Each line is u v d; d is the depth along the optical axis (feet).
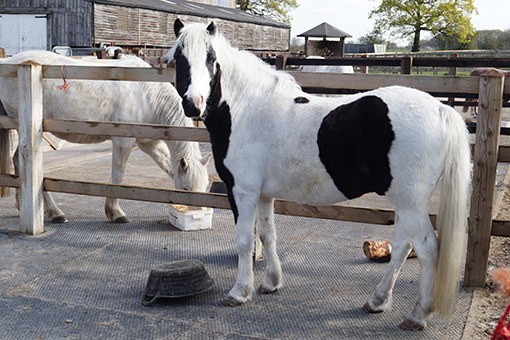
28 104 14.56
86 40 70.44
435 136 8.36
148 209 18.53
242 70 10.12
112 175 16.47
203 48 9.29
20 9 73.87
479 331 8.97
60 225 16.16
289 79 10.36
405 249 9.57
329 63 27.22
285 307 10.29
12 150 23.79
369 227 16.35
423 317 9.02
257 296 10.88
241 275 10.42
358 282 11.70
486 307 9.98
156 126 14.11
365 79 12.02
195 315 9.87
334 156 8.95
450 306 8.43
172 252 13.76
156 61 37.40
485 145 10.48
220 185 17.92
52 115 16.37
